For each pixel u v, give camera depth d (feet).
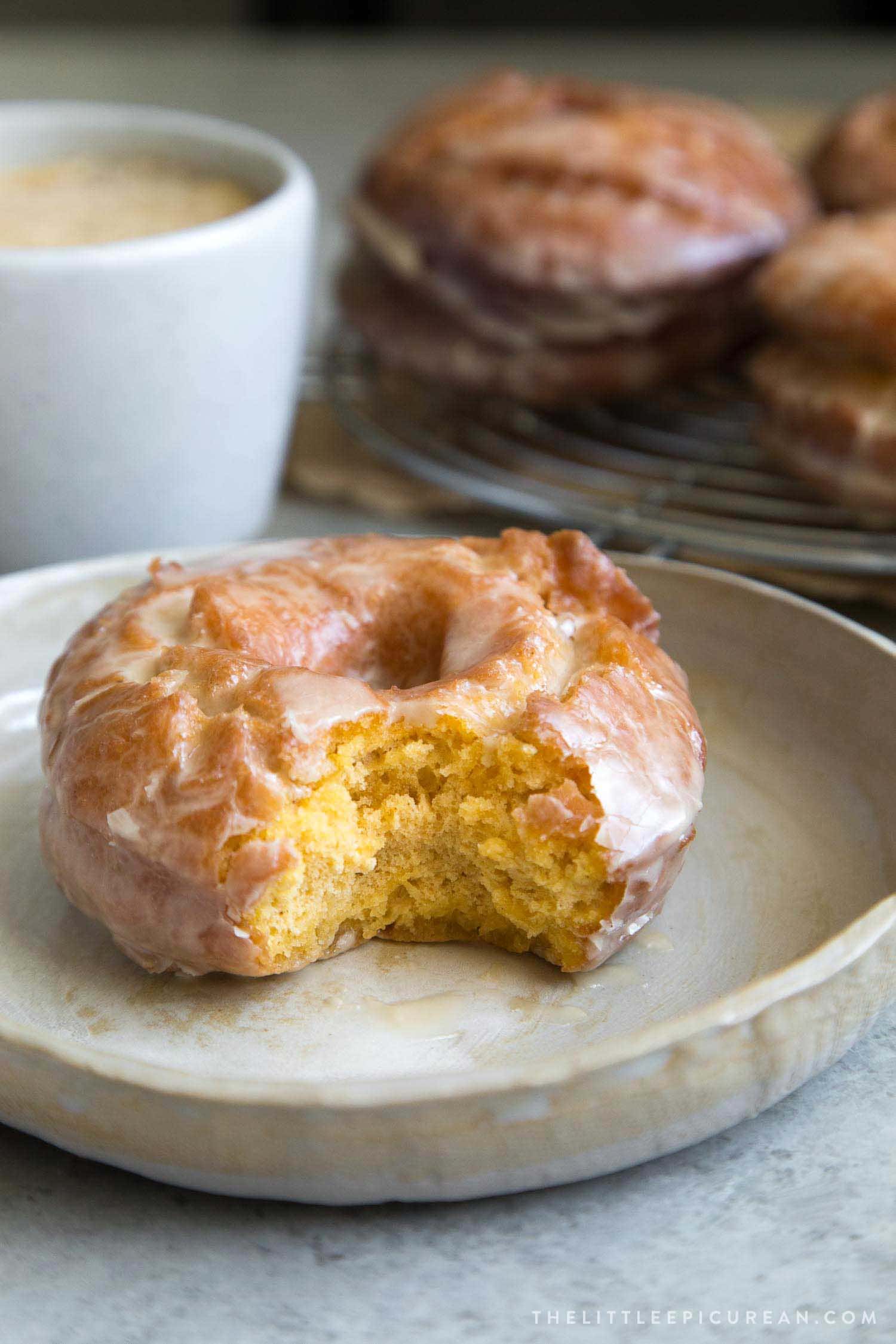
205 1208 1.08
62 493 1.44
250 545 1.32
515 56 3.36
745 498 1.60
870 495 1.51
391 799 1.16
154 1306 1.04
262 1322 1.04
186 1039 1.13
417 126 1.76
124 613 1.22
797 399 1.54
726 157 1.71
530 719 1.13
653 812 1.13
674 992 1.15
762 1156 1.10
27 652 1.34
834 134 1.94
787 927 1.18
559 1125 1.03
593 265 1.60
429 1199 1.06
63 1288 1.05
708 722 1.31
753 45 3.44
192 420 1.44
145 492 1.46
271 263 1.45
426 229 1.64
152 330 1.40
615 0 3.80
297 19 3.76
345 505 1.66
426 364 1.68
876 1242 1.06
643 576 1.34
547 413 1.75
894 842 1.20
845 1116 1.12
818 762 1.27
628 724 1.15
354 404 1.76
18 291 1.36
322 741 1.12
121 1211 1.08
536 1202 1.08
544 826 1.13
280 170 1.51
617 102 1.75
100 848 1.13
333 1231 1.07
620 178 1.64
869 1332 1.03
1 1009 1.14
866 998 1.08
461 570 1.23
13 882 1.22
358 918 1.18
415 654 1.23
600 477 1.63
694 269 1.62
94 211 1.50
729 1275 1.05
